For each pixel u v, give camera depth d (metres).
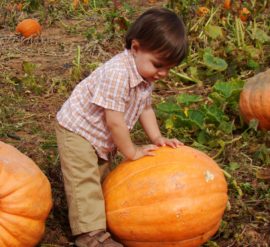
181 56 1.80
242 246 2.01
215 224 1.85
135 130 2.76
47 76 3.58
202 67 3.57
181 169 1.83
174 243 1.83
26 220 1.76
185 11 4.17
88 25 4.89
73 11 5.30
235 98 2.87
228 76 3.44
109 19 4.70
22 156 1.88
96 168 1.93
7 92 3.31
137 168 1.87
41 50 4.16
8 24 4.97
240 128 2.78
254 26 3.98
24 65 3.50
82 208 1.89
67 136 1.91
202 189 1.81
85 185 1.91
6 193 1.75
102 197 1.90
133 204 1.82
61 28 4.84
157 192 1.79
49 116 3.04
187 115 2.65
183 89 3.33
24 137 2.77
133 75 1.82
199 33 3.97
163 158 1.87
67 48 4.18
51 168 2.36
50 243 2.00
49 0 5.45
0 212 1.74
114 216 1.86
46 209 1.82
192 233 1.81
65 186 1.93
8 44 4.32
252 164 2.48
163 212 1.79
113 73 1.81
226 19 4.21
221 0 4.49
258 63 3.58
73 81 3.46
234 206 2.17
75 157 1.90
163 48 1.76
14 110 3.06
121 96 1.82
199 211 1.79
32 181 1.79
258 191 2.27
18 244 1.76
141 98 1.89
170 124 2.64
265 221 2.10
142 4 5.63
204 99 3.10
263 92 2.62
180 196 1.79
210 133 2.60
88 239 1.88
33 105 3.16
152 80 1.87
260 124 2.67
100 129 1.90
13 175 1.77
